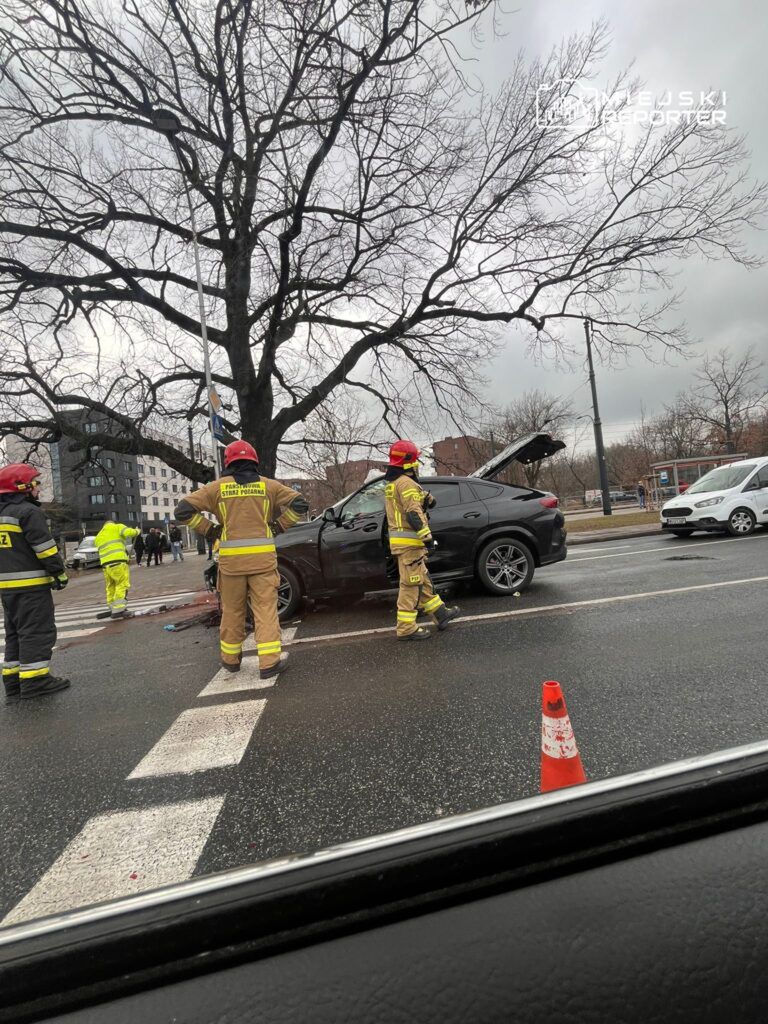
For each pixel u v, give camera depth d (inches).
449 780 98.6
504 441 1288.1
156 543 979.9
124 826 93.0
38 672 181.9
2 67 331.6
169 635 275.1
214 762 114.9
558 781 80.3
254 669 188.2
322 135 342.3
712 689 131.6
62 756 127.6
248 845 84.6
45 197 412.5
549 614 223.5
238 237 406.9
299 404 468.1
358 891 27.2
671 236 428.1
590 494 2511.1
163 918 25.8
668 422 2236.7
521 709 128.8
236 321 431.5
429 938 26.4
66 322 471.5
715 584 259.6
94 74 355.6
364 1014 24.0
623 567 344.8
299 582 268.1
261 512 179.8
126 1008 24.4
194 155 381.4
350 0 293.9
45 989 24.8
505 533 271.3
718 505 471.5
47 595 187.0
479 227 442.6
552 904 27.7
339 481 1108.5
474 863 28.4
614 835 30.2
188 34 334.3
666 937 26.5
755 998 25.4
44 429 502.0
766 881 28.9
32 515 180.7
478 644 187.8
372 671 169.5
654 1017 24.5
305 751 116.3
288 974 25.2
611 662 157.1
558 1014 24.3
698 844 30.8
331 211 421.4
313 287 439.2
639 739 108.2
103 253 424.2
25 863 85.3
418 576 203.6
